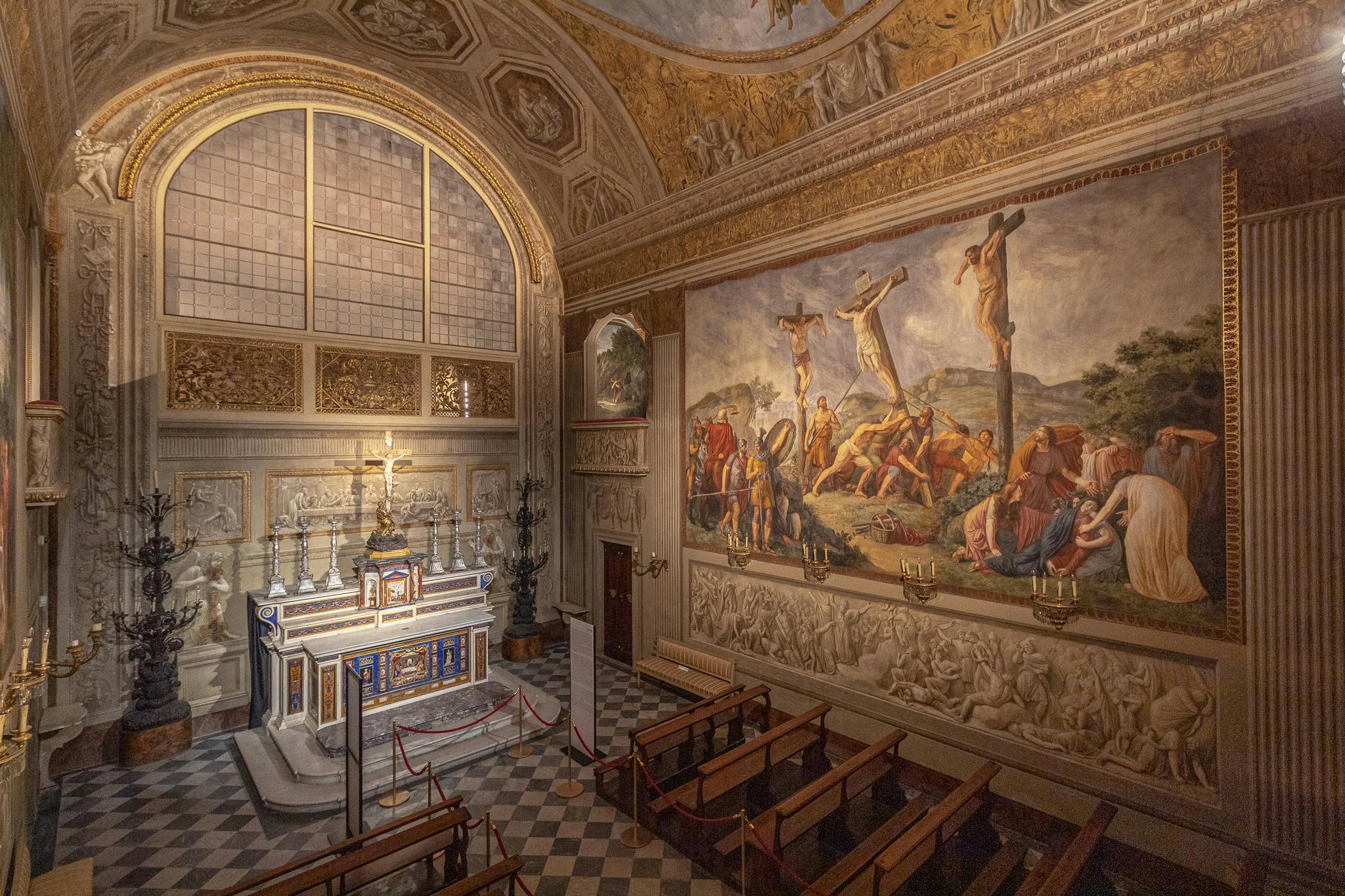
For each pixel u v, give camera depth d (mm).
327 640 9109
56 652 8258
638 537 11719
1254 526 5453
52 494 6312
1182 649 5789
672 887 6090
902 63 7508
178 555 9039
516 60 10359
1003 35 6715
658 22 8703
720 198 10008
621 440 11938
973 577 7184
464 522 12508
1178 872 5746
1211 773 5656
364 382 11328
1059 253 6574
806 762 7871
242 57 9977
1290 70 5281
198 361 9641
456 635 10031
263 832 6969
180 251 9570
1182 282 5816
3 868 4078
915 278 7727
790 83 8508
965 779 7215
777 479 9297
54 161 7820
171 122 9445
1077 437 6441
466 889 5043
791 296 9109
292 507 10508
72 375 8562
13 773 4535
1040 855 6258
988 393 7090
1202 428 5711
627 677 11602
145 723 8422
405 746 8445
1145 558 6004
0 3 4152
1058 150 6582
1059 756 6535
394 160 11805
